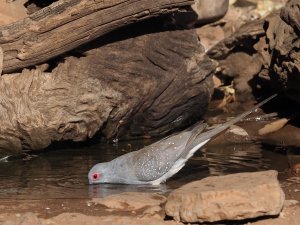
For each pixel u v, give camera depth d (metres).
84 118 10.84
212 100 13.72
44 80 10.57
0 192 8.70
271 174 7.47
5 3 11.31
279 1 15.86
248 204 6.89
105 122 11.23
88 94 10.79
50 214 7.64
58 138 10.84
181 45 11.64
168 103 11.69
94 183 9.16
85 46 10.94
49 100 10.53
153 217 7.38
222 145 10.98
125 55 11.18
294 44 11.17
